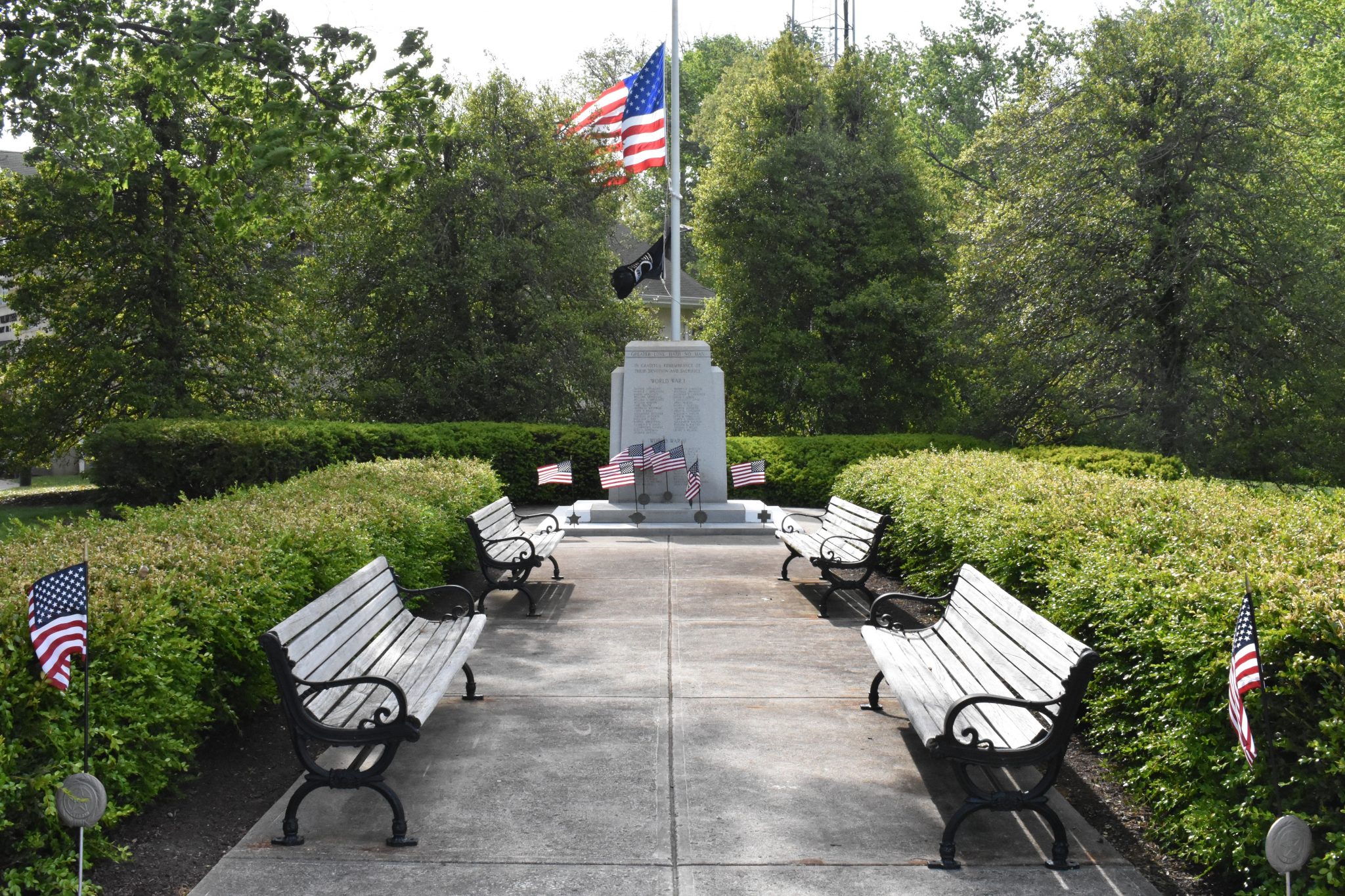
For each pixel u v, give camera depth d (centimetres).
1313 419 1995
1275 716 376
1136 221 1948
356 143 1164
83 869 390
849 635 801
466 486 1098
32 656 391
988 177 2555
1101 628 529
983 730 451
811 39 3538
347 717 451
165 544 604
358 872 404
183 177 1313
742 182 2486
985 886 395
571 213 2480
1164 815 443
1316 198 1962
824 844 430
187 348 2050
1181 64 1973
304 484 962
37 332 2230
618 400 1517
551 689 655
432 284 2298
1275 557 484
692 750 542
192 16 1110
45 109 1193
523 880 397
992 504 809
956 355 2273
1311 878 344
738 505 1473
